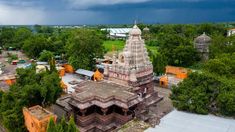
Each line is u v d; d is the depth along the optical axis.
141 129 49.41
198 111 56.62
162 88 89.94
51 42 141.50
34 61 124.50
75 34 108.88
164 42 126.12
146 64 70.56
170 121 52.88
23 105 55.38
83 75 102.69
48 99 58.62
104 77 72.62
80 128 55.03
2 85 80.75
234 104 54.62
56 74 63.66
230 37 121.62
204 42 128.75
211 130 48.84
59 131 40.81
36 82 58.72
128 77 66.00
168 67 110.62
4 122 54.31
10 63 130.12
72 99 57.31
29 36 171.75
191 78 64.06
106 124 56.19
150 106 70.12
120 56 69.00
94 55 110.81
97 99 56.56
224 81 61.44
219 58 91.06
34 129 49.31
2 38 174.38
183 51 119.75
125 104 55.00
